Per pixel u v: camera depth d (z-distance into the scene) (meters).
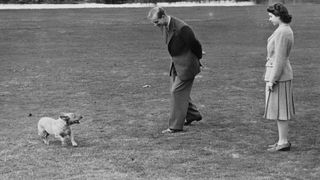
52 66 15.23
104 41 21.94
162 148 7.08
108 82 12.57
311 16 31.84
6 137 7.68
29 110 9.63
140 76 13.43
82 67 15.05
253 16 32.41
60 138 7.16
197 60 7.90
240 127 8.27
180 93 7.89
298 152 6.86
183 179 5.81
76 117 7.15
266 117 6.90
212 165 6.31
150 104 10.09
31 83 12.46
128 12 36.09
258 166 6.27
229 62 15.90
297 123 8.50
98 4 46.22
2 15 34.06
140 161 6.48
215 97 10.73
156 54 17.97
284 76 6.70
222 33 24.92
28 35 23.84
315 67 14.66
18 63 15.84
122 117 9.00
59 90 11.59
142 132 7.98
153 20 7.79
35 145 7.25
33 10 38.19
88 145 7.24
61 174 6.00
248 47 19.95
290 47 6.63
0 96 10.93
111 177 5.88
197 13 35.41
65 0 48.59
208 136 7.71
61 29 26.34
